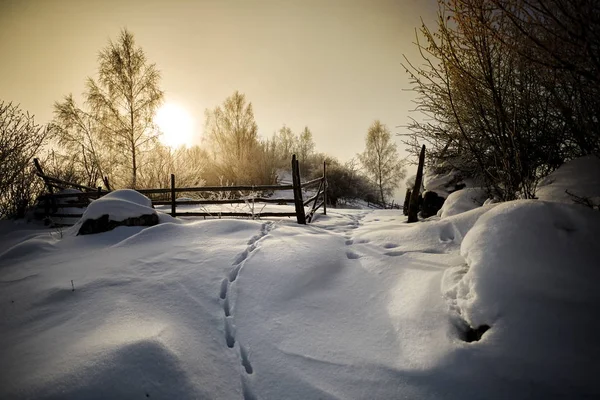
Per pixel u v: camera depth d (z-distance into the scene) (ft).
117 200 16.39
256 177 52.13
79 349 6.24
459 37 9.66
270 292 9.04
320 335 7.40
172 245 13.02
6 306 8.68
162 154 37.17
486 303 6.25
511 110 10.61
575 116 8.73
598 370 4.99
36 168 24.97
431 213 20.38
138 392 5.32
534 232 6.65
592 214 6.65
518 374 5.30
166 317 7.80
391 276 9.57
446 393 5.40
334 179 71.36
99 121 38.86
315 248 12.07
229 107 58.39
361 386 5.88
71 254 12.98
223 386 5.96
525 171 10.55
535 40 6.63
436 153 19.81
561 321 5.63
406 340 6.76
